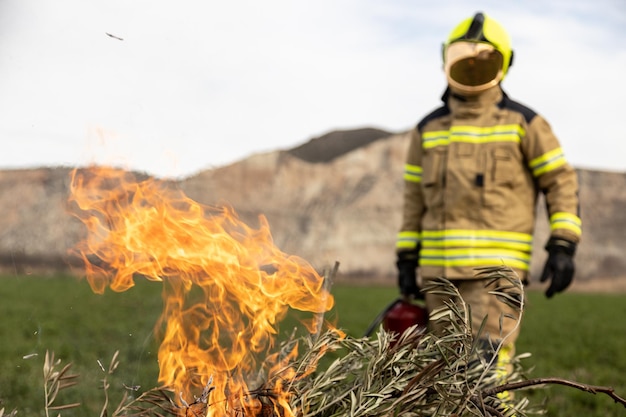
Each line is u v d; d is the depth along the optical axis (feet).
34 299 61.52
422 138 18.47
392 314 16.98
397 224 236.63
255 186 243.19
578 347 39.04
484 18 17.76
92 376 23.44
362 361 12.41
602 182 276.41
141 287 65.41
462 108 17.71
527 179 17.51
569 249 16.90
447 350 11.37
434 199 17.88
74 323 42.88
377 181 252.21
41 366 26.43
